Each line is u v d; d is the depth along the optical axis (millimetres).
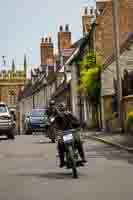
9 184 13547
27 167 17766
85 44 55406
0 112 38188
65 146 14750
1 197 11422
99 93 43594
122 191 11805
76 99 62125
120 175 14672
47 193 11773
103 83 42469
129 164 17469
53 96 76812
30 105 106562
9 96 128625
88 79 43375
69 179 14164
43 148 26828
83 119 58281
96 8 53281
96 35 47844
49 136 31734
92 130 44188
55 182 13617
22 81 128750
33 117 50281
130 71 40094
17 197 11359
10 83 128375
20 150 25859
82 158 15078
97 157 20406
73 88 62375
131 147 23172
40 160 20188
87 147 25906
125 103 35094
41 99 91875
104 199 10766
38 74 99062
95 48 47812
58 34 75062
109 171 15711
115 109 40719
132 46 40531
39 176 15039
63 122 14875
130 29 46094
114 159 19406
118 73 30391
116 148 24625
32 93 102125
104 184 13000
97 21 47906
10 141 34875
